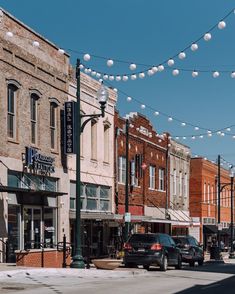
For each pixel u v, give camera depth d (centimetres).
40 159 2720
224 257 5081
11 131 2556
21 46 2627
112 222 3559
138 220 3750
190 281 2116
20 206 2561
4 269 2066
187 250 3309
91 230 3334
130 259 2628
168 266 2991
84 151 3278
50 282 1884
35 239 2688
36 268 2152
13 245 2500
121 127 3831
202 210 5812
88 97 3334
